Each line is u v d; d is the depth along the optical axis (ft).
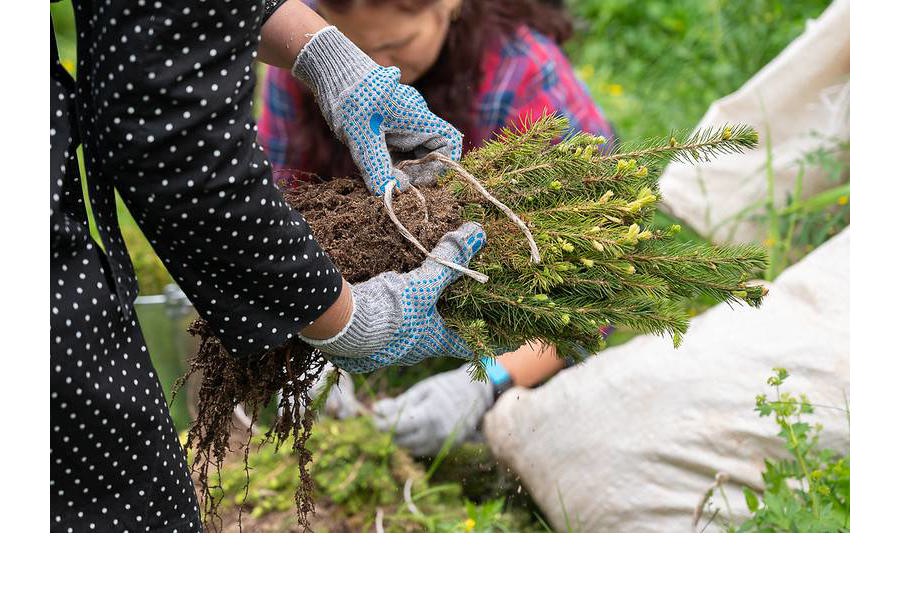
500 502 7.12
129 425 3.72
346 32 6.59
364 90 4.61
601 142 4.91
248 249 3.64
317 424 7.74
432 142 4.88
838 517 5.64
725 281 4.80
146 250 9.02
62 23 13.87
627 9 13.65
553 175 4.82
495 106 7.63
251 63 3.54
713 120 9.11
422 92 7.39
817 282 6.97
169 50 3.31
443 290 4.60
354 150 4.72
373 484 7.36
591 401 7.07
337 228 4.65
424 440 7.72
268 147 8.16
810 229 8.57
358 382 8.71
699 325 7.29
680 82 12.04
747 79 11.23
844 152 8.46
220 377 4.67
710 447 6.56
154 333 7.95
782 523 5.70
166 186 3.43
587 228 4.60
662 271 4.79
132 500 3.82
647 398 6.86
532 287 4.58
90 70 3.61
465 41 7.22
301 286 3.82
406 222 4.59
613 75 12.75
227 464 7.70
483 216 4.71
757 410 5.95
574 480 6.97
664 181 9.21
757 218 8.66
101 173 3.69
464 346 4.62
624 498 6.72
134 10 3.28
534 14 7.91
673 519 6.58
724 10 12.07
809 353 6.60
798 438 5.97
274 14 4.68
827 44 8.34
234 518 7.27
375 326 4.19
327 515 7.30
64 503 3.70
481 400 7.70
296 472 7.50
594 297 4.70
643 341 7.36
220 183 3.47
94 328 3.58
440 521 7.23
